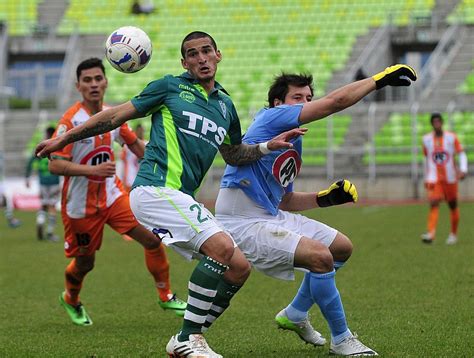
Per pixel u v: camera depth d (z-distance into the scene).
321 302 22.61
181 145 22.11
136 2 131.62
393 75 22.05
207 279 21.16
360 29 123.81
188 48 22.48
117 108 22.30
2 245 59.50
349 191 24.31
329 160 102.06
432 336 25.45
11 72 124.00
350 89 22.17
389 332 26.31
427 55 127.81
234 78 118.75
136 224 30.22
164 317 31.12
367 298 33.62
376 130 105.56
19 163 108.81
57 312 32.72
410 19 120.31
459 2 124.62
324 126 106.69
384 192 100.81
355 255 48.12
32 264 48.31
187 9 131.38
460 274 39.78
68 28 130.25
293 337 26.25
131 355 23.66
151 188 21.80
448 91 108.88
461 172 54.75
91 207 29.98
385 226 66.75
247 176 23.48
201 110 22.36
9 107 118.38
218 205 23.97
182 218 21.34
